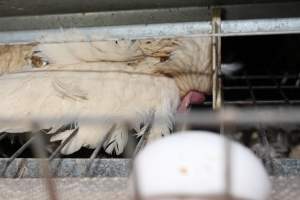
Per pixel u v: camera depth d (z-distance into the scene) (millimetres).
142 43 776
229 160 366
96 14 908
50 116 639
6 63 784
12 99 679
